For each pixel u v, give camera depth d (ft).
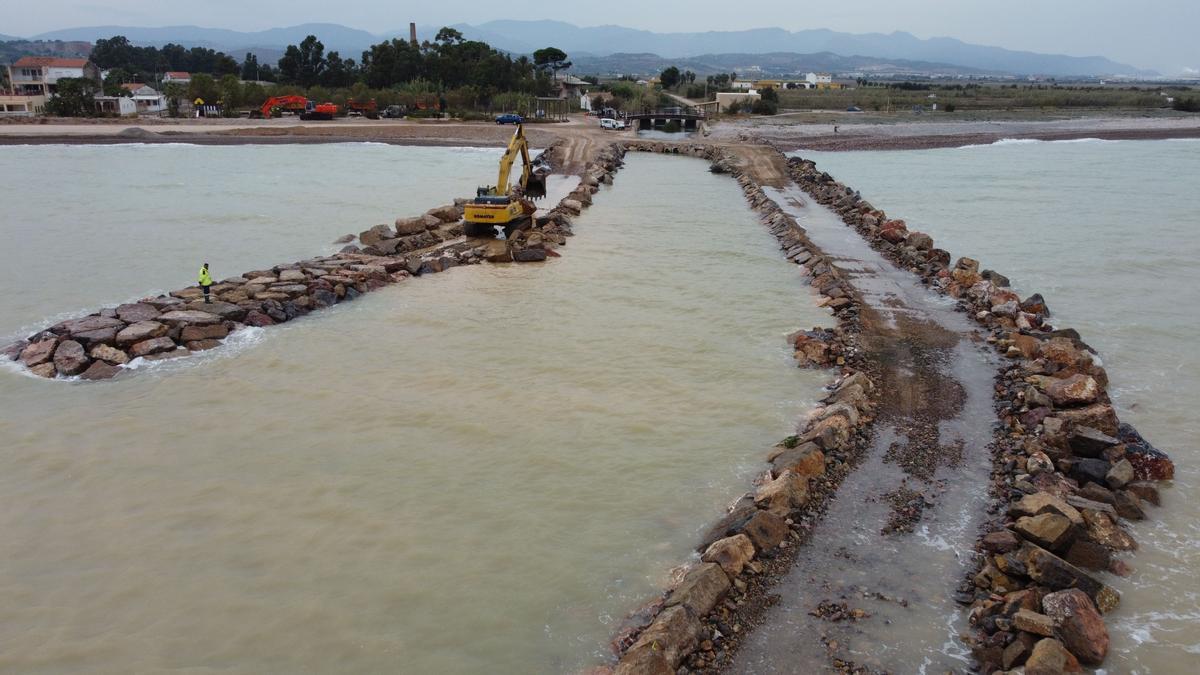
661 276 110.11
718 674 38.32
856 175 219.00
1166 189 187.62
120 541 49.29
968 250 128.67
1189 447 62.49
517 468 58.18
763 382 73.92
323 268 105.70
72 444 61.46
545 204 165.07
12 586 45.09
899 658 39.29
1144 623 41.93
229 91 376.68
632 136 309.42
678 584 44.68
